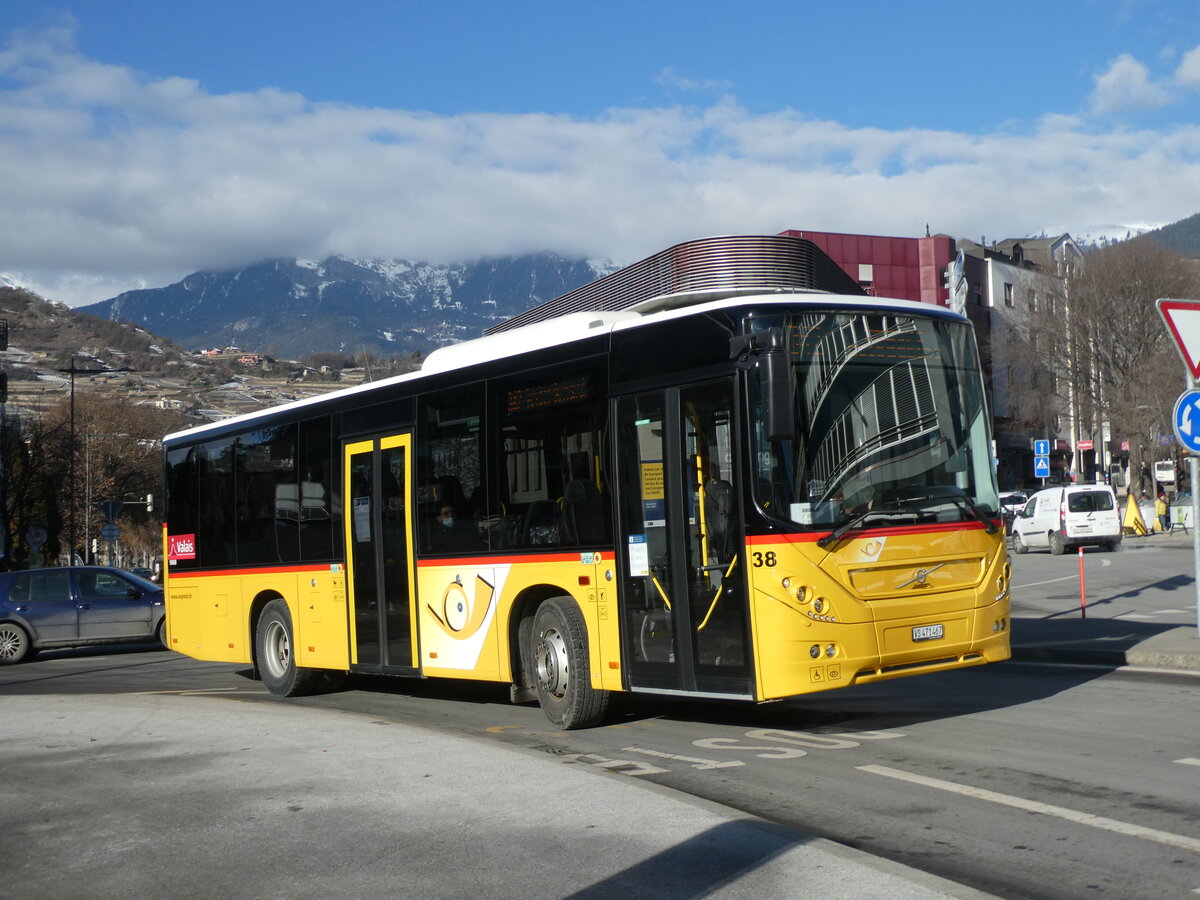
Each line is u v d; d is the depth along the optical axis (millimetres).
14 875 6645
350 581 13969
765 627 9242
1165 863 6020
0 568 60281
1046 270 62562
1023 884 5789
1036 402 63594
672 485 10016
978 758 8680
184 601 17250
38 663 22625
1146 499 62625
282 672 15305
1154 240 59719
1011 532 41562
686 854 6285
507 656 11641
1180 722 9633
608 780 8148
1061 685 12062
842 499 9453
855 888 5566
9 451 64312
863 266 71250
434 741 10141
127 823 7664
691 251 31375
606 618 10609
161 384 191000
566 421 11062
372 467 13633
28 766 9828
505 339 12367
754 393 9430
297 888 6113
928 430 10039
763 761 9039
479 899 5777
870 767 8578
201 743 10633
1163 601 20297
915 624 9562
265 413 15711
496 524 11797
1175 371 53812
